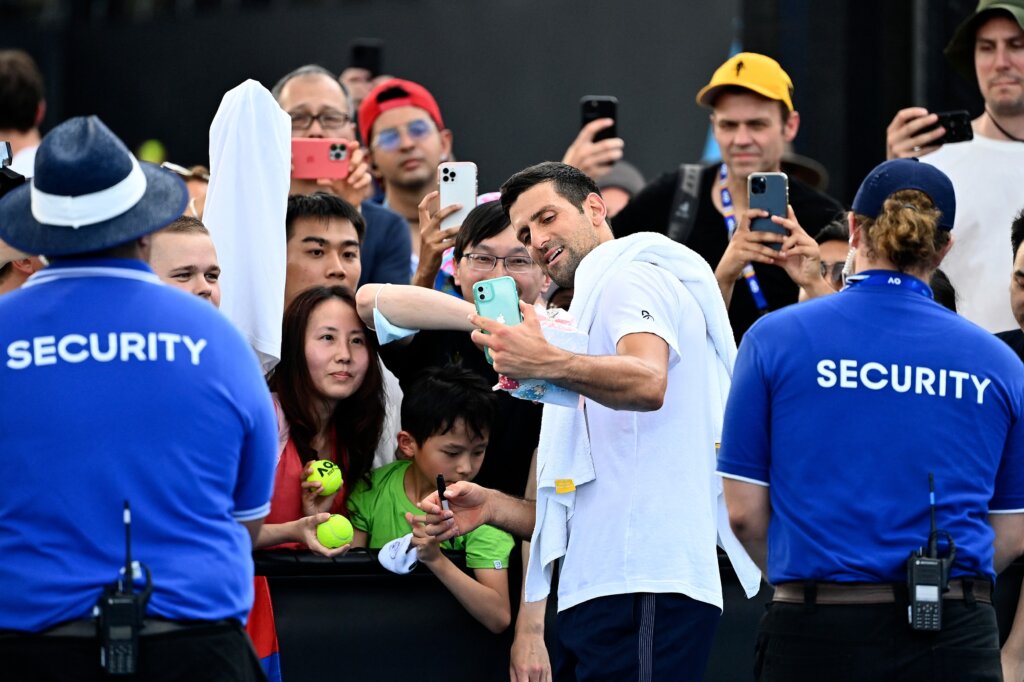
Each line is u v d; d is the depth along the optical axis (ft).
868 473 45.52
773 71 72.43
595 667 50.67
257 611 54.39
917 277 47.44
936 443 45.52
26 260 58.59
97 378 41.11
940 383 45.85
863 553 45.19
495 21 140.15
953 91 94.58
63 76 156.25
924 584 44.24
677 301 50.98
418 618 56.65
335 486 56.44
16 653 40.19
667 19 134.92
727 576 59.11
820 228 74.13
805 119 102.22
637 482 50.34
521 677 56.13
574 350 48.96
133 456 40.88
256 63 149.89
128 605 39.68
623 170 91.56
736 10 132.36
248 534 43.86
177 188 43.75
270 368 57.88
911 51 98.43
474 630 57.16
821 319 46.85
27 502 40.50
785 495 46.37
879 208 47.57
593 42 137.39
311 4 147.33
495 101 140.56
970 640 45.14
